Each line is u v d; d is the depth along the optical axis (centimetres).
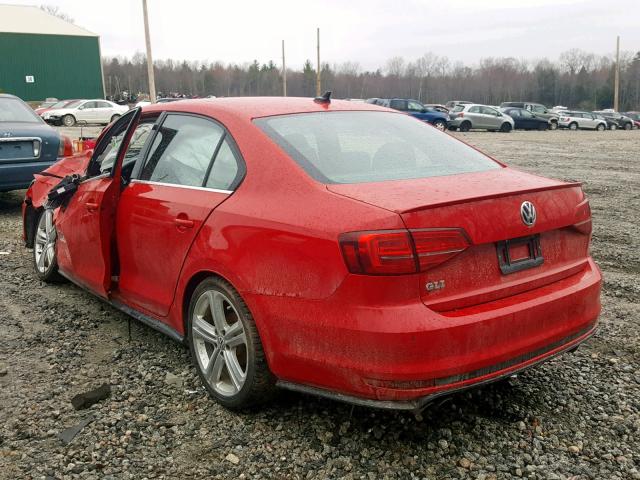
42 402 353
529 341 297
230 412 342
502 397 357
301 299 289
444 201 279
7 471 291
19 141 841
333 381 285
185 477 288
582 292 322
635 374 389
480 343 279
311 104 394
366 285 270
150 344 434
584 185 1231
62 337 445
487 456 302
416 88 11312
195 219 347
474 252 286
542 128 4112
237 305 321
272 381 320
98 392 356
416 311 269
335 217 284
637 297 536
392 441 313
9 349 424
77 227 463
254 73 10800
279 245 298
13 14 5494
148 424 330
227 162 350
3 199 1015
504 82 11350
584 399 357
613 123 4681
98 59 5653
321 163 326
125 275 425
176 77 10931
